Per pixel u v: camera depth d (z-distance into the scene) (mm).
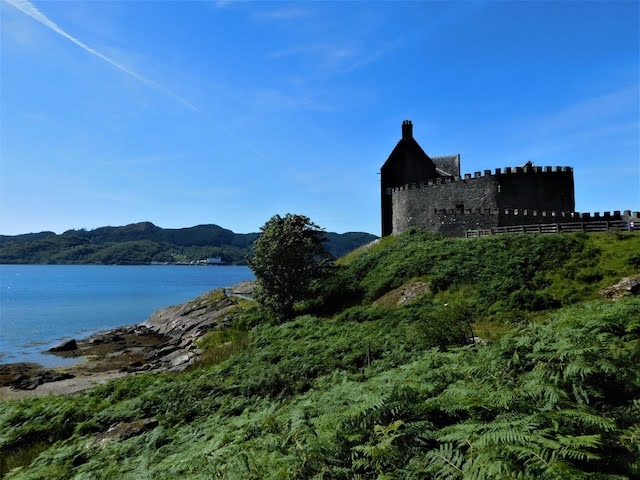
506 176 43844
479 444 5211
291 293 36562
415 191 50438
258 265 37000
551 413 5699
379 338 21484
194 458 8789
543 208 44062
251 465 6840
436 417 6793
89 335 51844
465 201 45812
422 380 8289
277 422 9016
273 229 37906
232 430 10516
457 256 33750
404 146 58344
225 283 148000
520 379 7418
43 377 31047
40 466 12562
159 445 12359
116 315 70500
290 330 29594
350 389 10141
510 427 5465
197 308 51594
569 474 4395
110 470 10414
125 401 18438
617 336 9008
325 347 22438
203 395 17484
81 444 13758
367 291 35531
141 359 37062
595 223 33719
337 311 34531
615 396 6883
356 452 6246
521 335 9203
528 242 31875
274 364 21391
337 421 7105
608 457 5188
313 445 6457
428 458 5621
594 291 24016
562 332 8328
